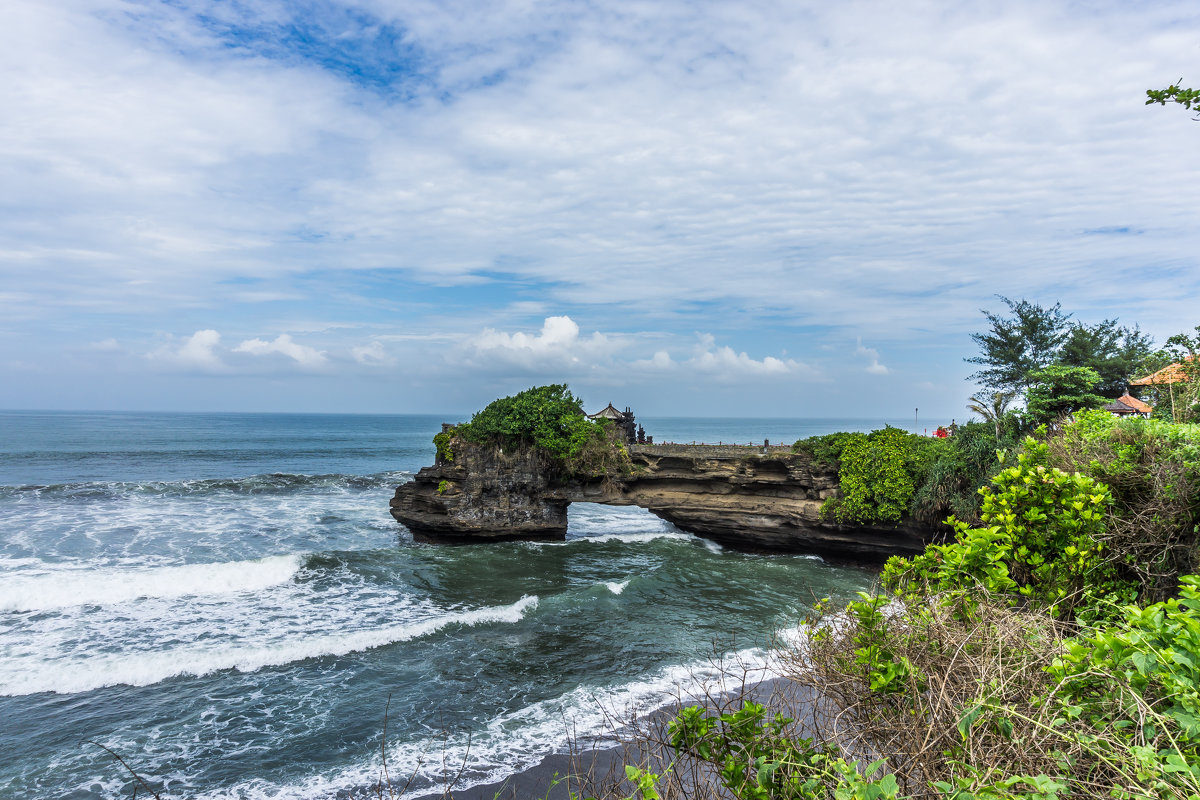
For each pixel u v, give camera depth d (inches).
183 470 3196.4
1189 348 721.6
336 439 6146.7
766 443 1654.8
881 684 170.9
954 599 218.2
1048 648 182.2
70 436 5216.5
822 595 1098.7
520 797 496.4
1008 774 140.5
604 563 1347.2
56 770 536.7
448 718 635.5
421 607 1004.6
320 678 721.6
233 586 1072.2
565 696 676.7
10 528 1509.6
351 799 494.0
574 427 1533.0
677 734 196.5
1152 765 120.6
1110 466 349.7
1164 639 149.8
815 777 157.6
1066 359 1557.6
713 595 1091.9
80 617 890.1
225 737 593.9
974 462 1141.7
